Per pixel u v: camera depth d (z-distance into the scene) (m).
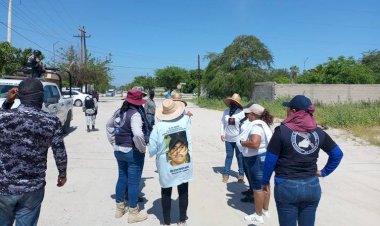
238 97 7.64
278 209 3.78
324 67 45.38
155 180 7.86
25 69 13.62
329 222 5.66
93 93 16.03
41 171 3.45
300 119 3.66
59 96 14.08
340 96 35.34
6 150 3.29
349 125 16.89
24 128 3.31
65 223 5.45
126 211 5.97
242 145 5.62
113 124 5.62
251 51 40.12
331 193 7.15
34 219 3.49
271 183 7.80
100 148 11.59
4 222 3.40
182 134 5.20
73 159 9.88
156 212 5.99
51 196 6.67
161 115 5.16
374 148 12.02
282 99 32.25
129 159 5.46
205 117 24.22
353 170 9.05
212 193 7.05
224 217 5.82
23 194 3.32
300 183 3.61
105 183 7.59
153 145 5.10
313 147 3.65
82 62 52.56
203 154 10.96
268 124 5.72
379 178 8.31
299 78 50.25
